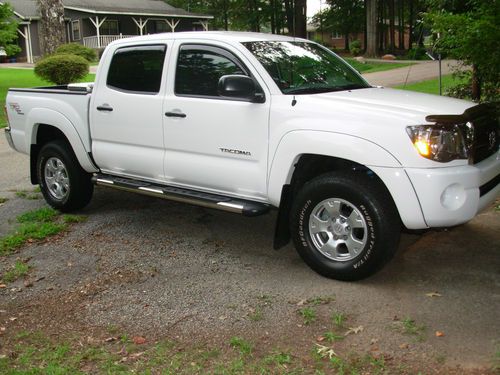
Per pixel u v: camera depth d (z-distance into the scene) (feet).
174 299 14.92
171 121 17.85
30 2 144.25
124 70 19.45
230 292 15.17
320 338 12.63
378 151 14.06
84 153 20.77
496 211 20.52
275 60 16.98
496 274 15.56
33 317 14.26
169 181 18.67
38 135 23.00
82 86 22.11
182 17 150.41
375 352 11.99
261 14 154.92
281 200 15.96
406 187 13.83
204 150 17.29
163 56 18.39
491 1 22.20
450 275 15.60
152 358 12.14
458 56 24.38
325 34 204.13
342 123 14.62
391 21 159.84
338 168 16.30
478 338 12.35
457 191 14.01
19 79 83.92
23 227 20.68
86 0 143.33
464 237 18.31
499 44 22.11
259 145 16.07
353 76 19.04
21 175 29.99
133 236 19.76
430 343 12.24
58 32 68.80
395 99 15.84
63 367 11.84
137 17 144.56
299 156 15.38
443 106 15.23
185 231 20.13
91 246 18.97
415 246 17.76
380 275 15.76
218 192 17.58
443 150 13.79
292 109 15.44
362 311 13.76
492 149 15.84
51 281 16.40
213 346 12.55
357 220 14.83
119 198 24.48
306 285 15.37
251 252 18.01
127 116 19.11
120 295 15.29
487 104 16.30
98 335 13.26
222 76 16.15
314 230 15.62
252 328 13.24
